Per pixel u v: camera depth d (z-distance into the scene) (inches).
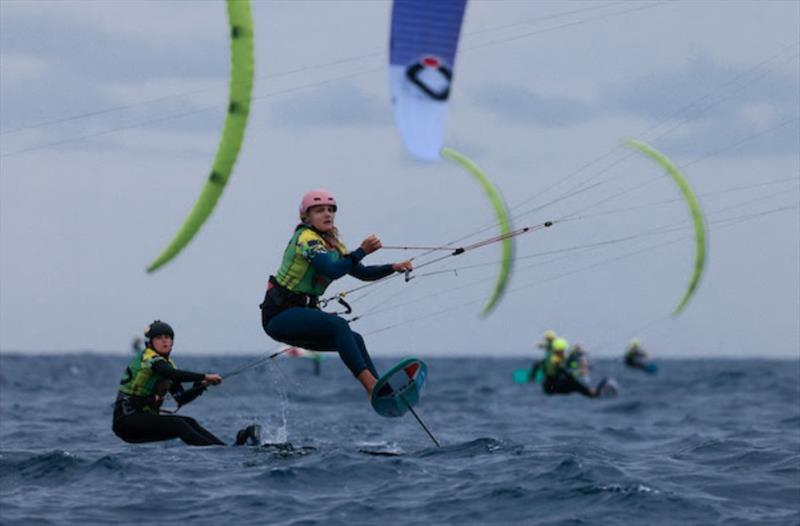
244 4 1642.5
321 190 1584.6
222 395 4160.9
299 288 1585.9
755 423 2780.5
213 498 1396.4
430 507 1355.8
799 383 5487.2
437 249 1594.5
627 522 1290.6
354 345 1577.3
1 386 5064.0
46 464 1617.9
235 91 1646.2
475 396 4520.2
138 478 1518.2
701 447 1939.0
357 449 1856.5
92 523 1266.0
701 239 3181.6
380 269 1592.0
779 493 1470.2
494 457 1688.0
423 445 2041.1
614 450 1989.4
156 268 1617.9
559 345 4574.3
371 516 1311.5
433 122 1291.8
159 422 1840.6
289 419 2878.9
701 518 1315.2
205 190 1636.3
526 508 1349.7
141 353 1847.9
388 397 1617.9
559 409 3639.3
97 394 4480.8
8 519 1279.5
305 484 1477.6
